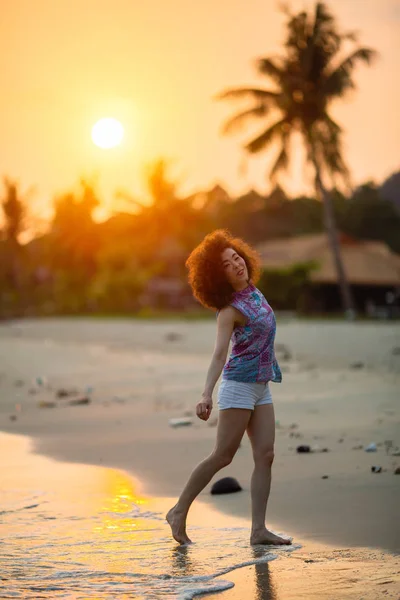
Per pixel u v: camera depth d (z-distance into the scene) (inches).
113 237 3043.8
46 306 2957.7
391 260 2313.0
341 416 371.9
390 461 263.0
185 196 2933.1
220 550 179.3
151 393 512.4
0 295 2925.7
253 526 184.7
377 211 3228.3
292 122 1825.8
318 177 1820.9
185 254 2876.5
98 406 454.0
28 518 209.9
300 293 2063.2
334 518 200.2
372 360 684.7
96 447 319.6
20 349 1079.0
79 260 3211.1
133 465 280.5
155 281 2847.0
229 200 3486.7
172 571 164.6
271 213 3398.1
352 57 1750.7
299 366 658.2
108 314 2593.5
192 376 622.2
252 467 266.7
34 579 160.1
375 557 168.9
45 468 280.7
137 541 187.6
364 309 2260.1
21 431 370.0
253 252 196.4
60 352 997.8
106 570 165.6
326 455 278.5
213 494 234.4
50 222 3356.3
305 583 154.2
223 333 189.5
